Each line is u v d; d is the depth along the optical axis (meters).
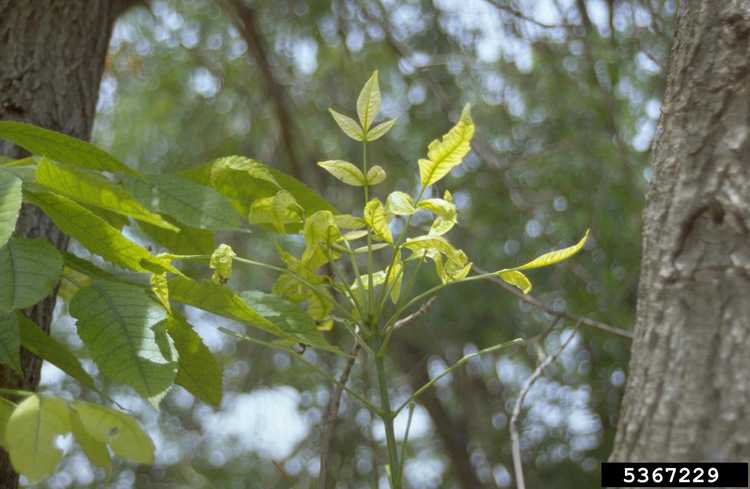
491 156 3.95
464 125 1.39
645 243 1.21
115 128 5.03
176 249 1.82
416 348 5.37
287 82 4.51
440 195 3.61
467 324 4.80
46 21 2.17
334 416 1.49
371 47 4.49
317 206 1.75
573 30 4.00
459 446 5.75
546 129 4.53
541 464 5.13
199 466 5.57
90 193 1.41
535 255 4.24
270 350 5.06
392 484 1.39
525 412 4.96
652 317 1.15
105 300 1.35
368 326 1.47
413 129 4.58
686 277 1.13
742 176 1.14
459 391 5.59
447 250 1.41
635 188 3.87
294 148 4.23
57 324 4.74
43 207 1.43
